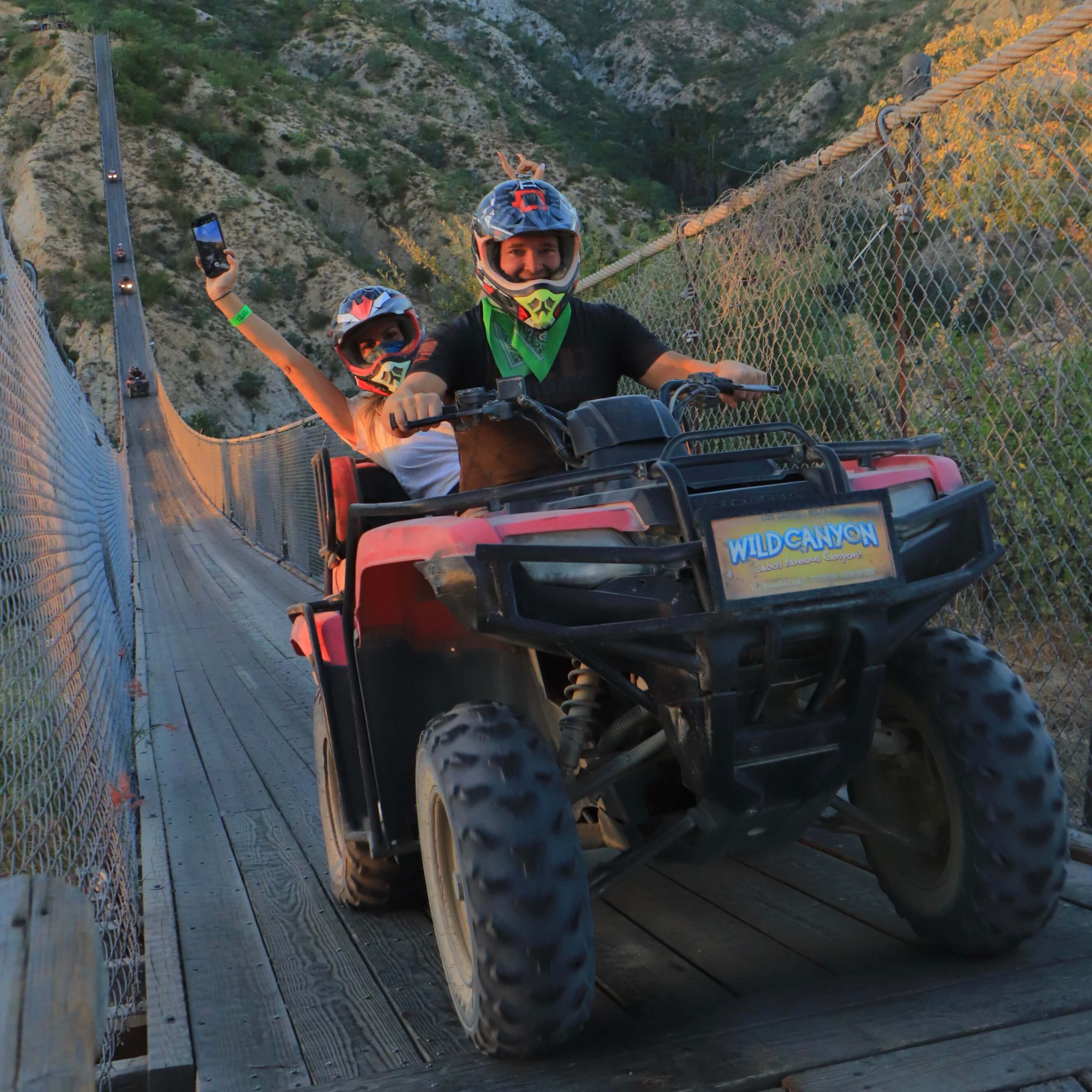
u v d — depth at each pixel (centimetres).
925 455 279
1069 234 364
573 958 234
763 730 248
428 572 242
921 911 286
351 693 296
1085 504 381
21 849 288
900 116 421
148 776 607
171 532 2936
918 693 273
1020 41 367
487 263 306
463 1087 241
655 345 336
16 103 15075
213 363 11056
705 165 13475
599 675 265
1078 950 279
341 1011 296
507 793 238
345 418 447
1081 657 401
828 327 479
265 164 14812
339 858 379
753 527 236
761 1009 266
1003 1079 222
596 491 264
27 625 336
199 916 383
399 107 17638
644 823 286
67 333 11219
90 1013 120
